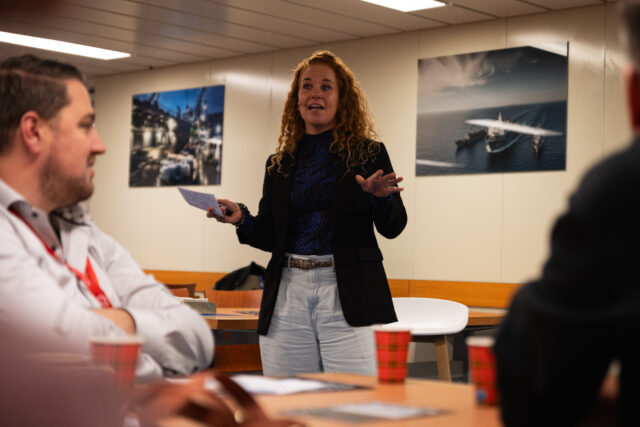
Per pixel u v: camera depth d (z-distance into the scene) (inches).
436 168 296.7
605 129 259.4
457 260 290.2
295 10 288.8
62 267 63.9
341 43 327.0
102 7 296.7
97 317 59.7
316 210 107.2
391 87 311.0
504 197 279.9
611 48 258.8
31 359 43.4
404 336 58.5
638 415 32.8
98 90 416.8
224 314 154.8
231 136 364.5
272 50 350.0
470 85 289.3
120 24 318.7
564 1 261.1
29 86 61.1
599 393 34.9
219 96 369.1
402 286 303.1
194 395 40.0
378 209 105.5
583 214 33.6
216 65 370.9
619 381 33.7
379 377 59.0
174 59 374.6
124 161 405.1
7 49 363.3
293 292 106.3
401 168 306.3
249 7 288.0
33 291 56.9
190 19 308.0
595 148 261.3
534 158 273.0
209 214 111.7
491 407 47.8
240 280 280.1
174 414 39.9
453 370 210.7
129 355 46.0
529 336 35.6
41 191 62.8
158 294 72.7
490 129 283.4
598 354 33.0
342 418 43.3
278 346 106.8
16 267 57.2
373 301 103.9
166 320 67.6
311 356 106.7
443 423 42.3
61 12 304.7
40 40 346.9
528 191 274.5
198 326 69.5
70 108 62.4
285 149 114.0
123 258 75.4
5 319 55.8
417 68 303.9
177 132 384.2
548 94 271.3
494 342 38.8
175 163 384.2
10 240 58.8
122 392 44.4
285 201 109.0
